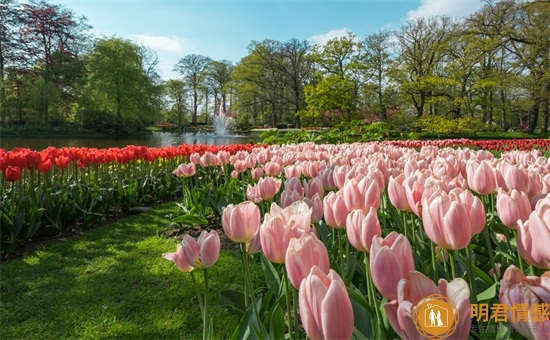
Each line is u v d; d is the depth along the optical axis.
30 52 37.19
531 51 21.67
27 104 33.72
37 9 37.06
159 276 3.40
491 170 1.77
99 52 37.78
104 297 3.01
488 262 2.02
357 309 1.32
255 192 2.44
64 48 39.91
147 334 2.48
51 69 36.69
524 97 28.30
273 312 1.40
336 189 2.92
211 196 4.71
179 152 6.86
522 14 21.64
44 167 4.52
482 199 1.92
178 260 1.52
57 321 2.68
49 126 34.97
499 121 35.47
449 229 1.13
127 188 5.92
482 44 23.19
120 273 3.48
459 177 2.04
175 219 4.21
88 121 35.78
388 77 29.34
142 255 3.94
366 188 1.50
